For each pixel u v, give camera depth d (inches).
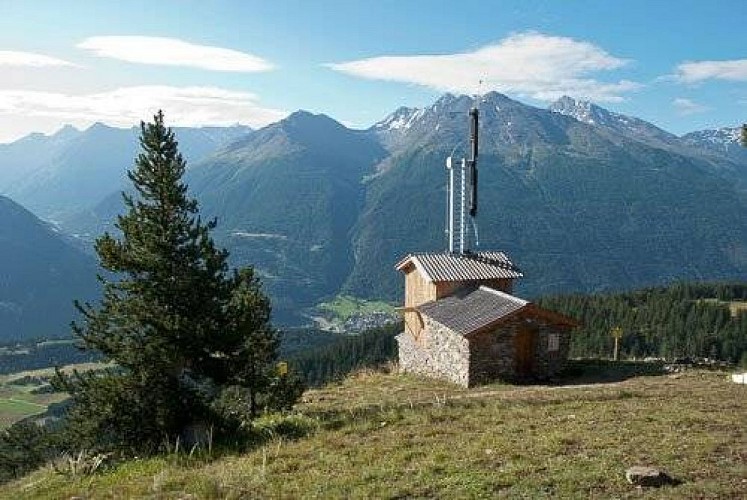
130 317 957.2
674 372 1569.9
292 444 830.5
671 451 653.3
